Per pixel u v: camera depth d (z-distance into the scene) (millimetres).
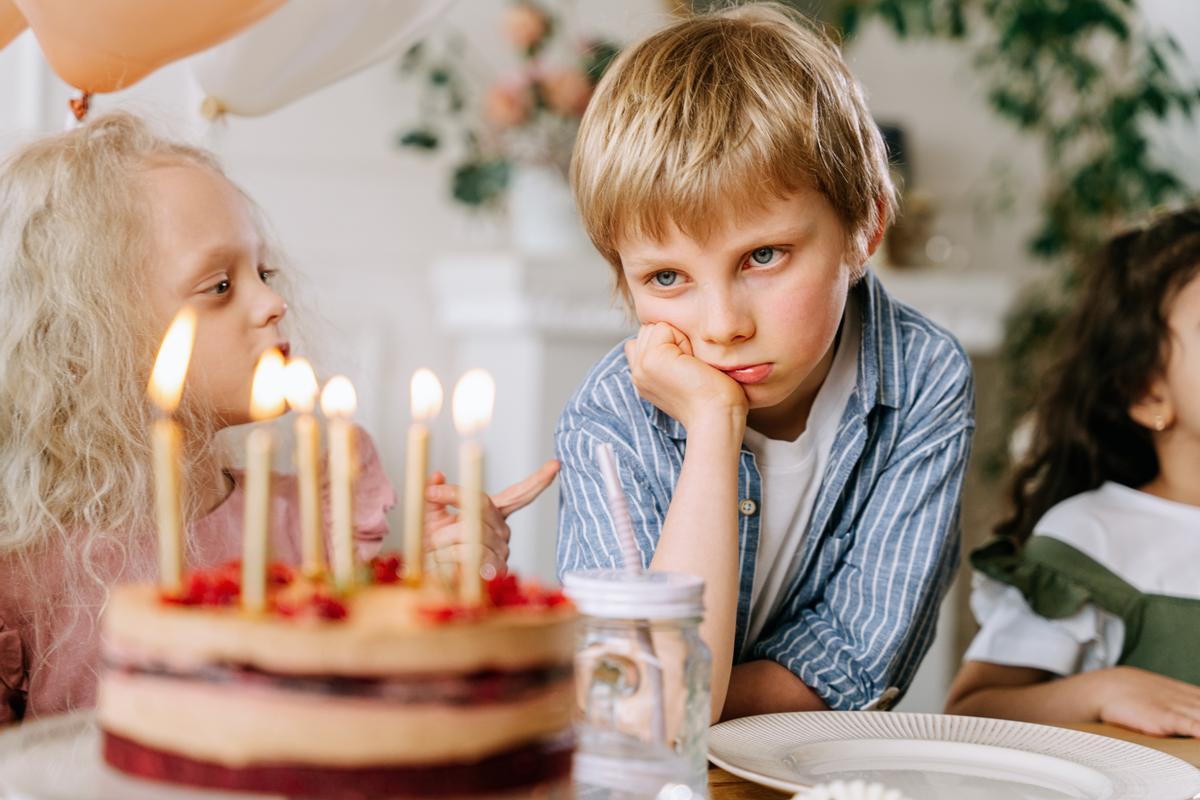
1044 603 1276
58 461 927
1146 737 958
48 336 935
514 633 524
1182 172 2871
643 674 595
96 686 918
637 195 843
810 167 844
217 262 958
